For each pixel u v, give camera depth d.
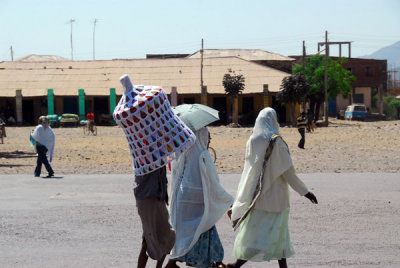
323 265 6.75
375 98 86.06
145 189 6.03
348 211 9.93
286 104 58.09
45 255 7.36
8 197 11.88
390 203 10.67
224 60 63.25
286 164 6.18
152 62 64.69
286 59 70.19
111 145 29.94
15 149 27.89
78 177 15.36
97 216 9.78
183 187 6.61
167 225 6.26
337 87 59.91
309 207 10.31
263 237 6.19
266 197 6.23
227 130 45.75
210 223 6.49
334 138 33.16
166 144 5.82
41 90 60.50
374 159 20.12
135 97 5.85
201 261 6.50
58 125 56.72
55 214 9.97
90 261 7.07
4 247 7.77
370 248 7.50
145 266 6.57
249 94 58.62
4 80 62.16
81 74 63.19
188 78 60.66
